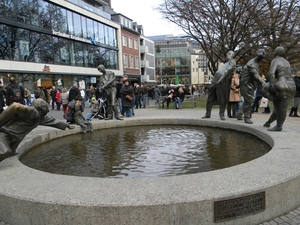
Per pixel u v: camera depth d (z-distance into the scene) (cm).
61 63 2900
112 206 279
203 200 287
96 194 301
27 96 1911
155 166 493
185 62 8588
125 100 1163
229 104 938
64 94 1479
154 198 289
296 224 313
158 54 8650
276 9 1827
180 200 284
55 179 350
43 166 511
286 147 486
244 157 537
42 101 472
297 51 1958
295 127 734
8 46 2259
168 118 949
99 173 462
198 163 505
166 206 281
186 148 621
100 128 899
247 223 309
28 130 469
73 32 3100
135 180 336
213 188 309
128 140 729
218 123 848
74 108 815
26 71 2395
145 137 764
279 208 329
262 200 313
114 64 4141
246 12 1817
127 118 977
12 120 458
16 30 2338
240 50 1902
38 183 339
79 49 3225
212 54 2105
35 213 297
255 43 1922
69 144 697
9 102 1141
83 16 3312
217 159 528
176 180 333
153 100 3281
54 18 2791
